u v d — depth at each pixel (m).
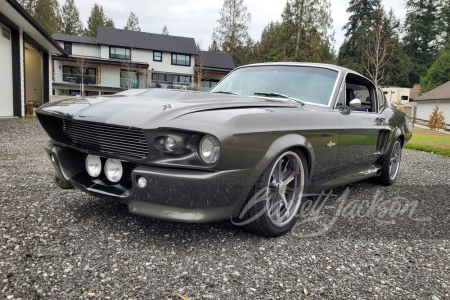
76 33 60.22
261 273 1.91
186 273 1.86
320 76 3.28
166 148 2.01
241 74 3.61
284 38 32.31
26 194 3.08
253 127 2.09
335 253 2.22
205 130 1.92
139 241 2.21
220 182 1.99
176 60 38.22
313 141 2.56
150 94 2.69
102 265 1.89
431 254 2.28
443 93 30.36
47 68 18.08
